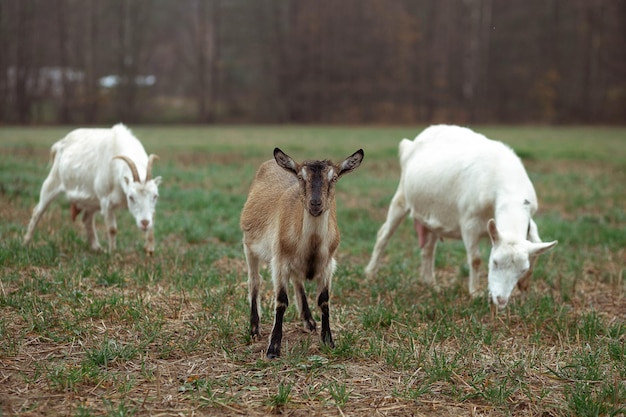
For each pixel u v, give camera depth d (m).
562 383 5.39
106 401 4.73
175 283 7.68
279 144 30.33
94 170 9.12
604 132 44.12
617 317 7.19
